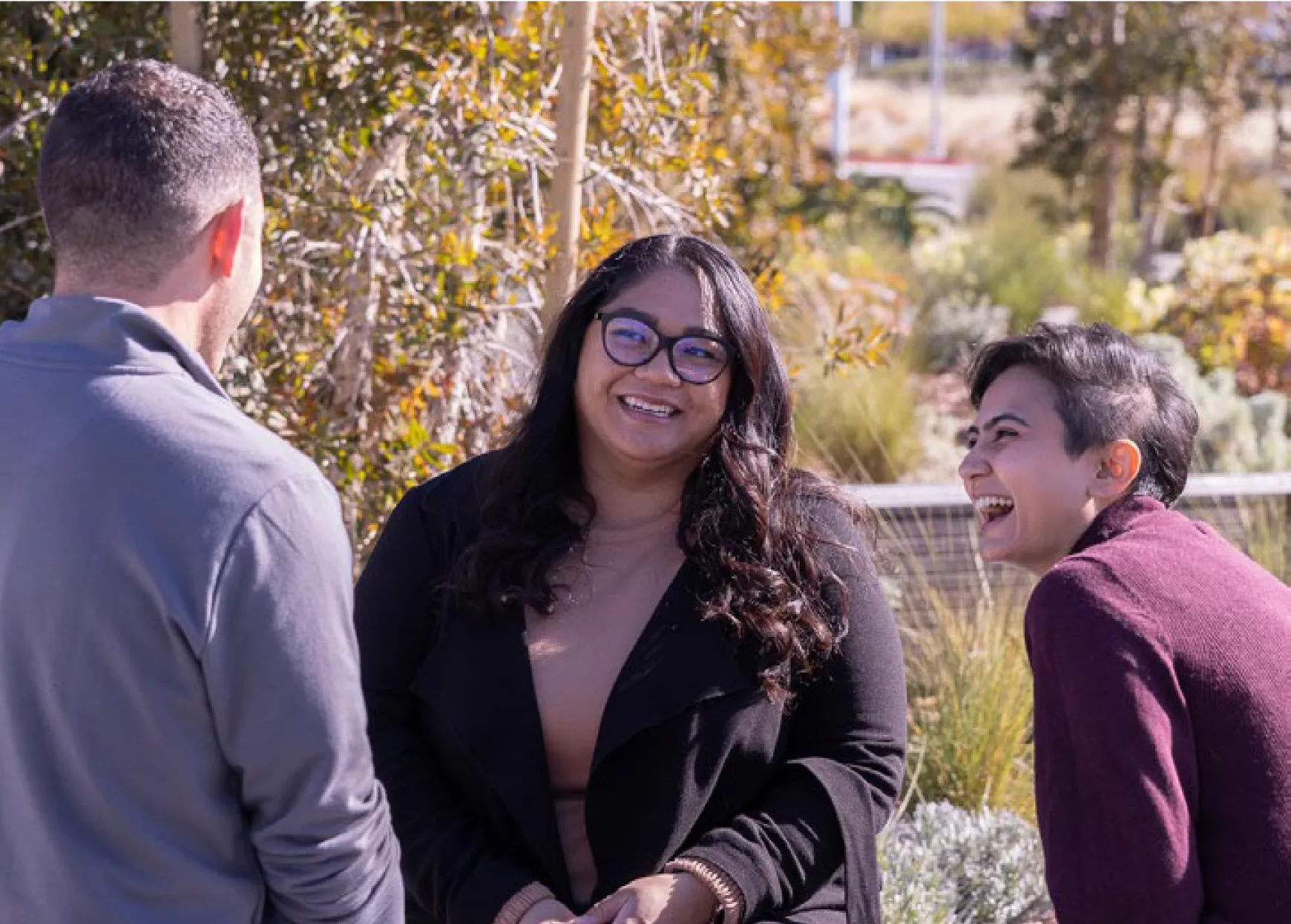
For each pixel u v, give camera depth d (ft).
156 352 5.83
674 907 7.33
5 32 12.39
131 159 5.79
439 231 13.06
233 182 6.03
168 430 5.68
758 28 21.21
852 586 8.11
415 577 8.21
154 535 5.57
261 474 5.69
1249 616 6.89
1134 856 6.44
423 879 7.79
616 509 8.16
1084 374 7.52
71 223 5.86
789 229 23.65
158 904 5.71
